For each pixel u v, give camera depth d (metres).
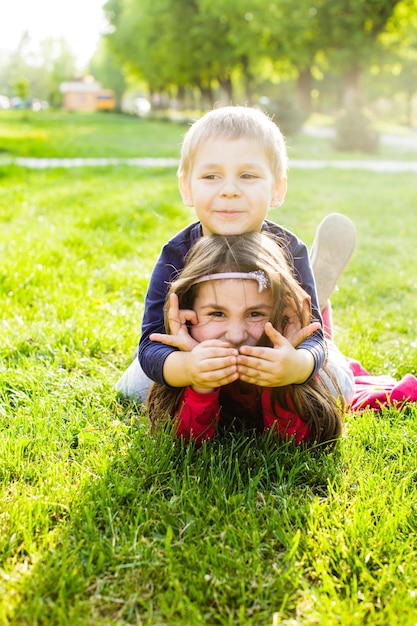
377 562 1.65
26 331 3.24
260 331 2.00
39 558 1.63
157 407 2.22
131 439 2.23
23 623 1.45
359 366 2.98
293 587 1.58
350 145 20.53
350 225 2.89
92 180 9.77
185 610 1.49
